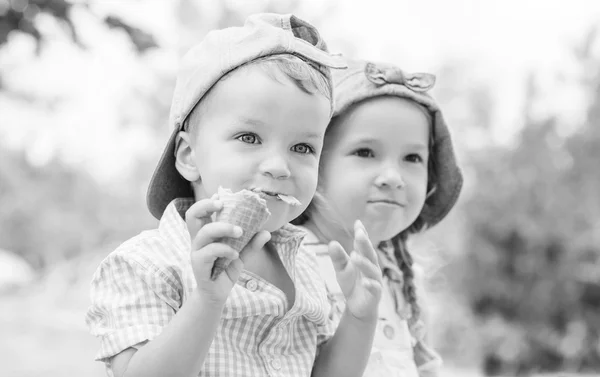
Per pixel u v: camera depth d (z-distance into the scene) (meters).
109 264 1.76
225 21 8.29
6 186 26.80
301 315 1.92
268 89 1.73
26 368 7.99
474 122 11.17
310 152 1.82
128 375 1.57
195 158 1.83
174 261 1.76
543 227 9.85
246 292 1.77
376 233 2.45
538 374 10.09
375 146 2.45
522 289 9.93
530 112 10.63
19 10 4.34
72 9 4.39
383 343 2.54
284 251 1.94
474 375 9.62
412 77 2.52
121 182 25.25
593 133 10.64
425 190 2.56
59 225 26.16
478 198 9.98
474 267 9.96
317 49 1.86
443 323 10.05
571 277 9.91
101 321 1.75
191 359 1.53
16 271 18.39
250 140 1.75
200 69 1.81
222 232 1.46
